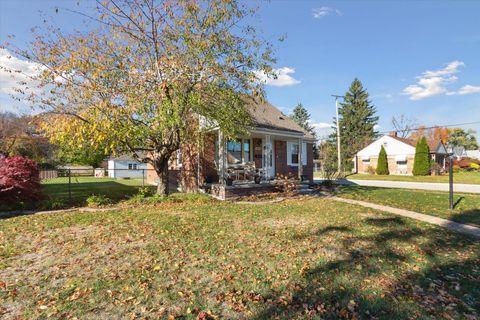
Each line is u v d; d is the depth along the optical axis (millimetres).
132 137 9883
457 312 3209
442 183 21438
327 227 6973
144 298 3502
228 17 9742
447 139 60062
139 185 19062
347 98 52844
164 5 9281
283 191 14672
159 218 7938
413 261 4730
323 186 17594
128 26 9617
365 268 4410
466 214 8789
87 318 3084
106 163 39750
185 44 9445
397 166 34156
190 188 14711
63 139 9320
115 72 9516
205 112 10484
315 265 4531
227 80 9945
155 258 4820
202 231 6539
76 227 6953
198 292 3660
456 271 4355
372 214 8758
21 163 9781
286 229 6754
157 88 9422
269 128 14266
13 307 3307
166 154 11375
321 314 3164
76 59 8820
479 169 37594
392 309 3260
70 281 3957
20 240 5902
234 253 5078
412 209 9852
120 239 5902
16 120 22031
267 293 3641
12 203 9516
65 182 22578
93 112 9266
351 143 47000
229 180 14125
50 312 3189
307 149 20641
